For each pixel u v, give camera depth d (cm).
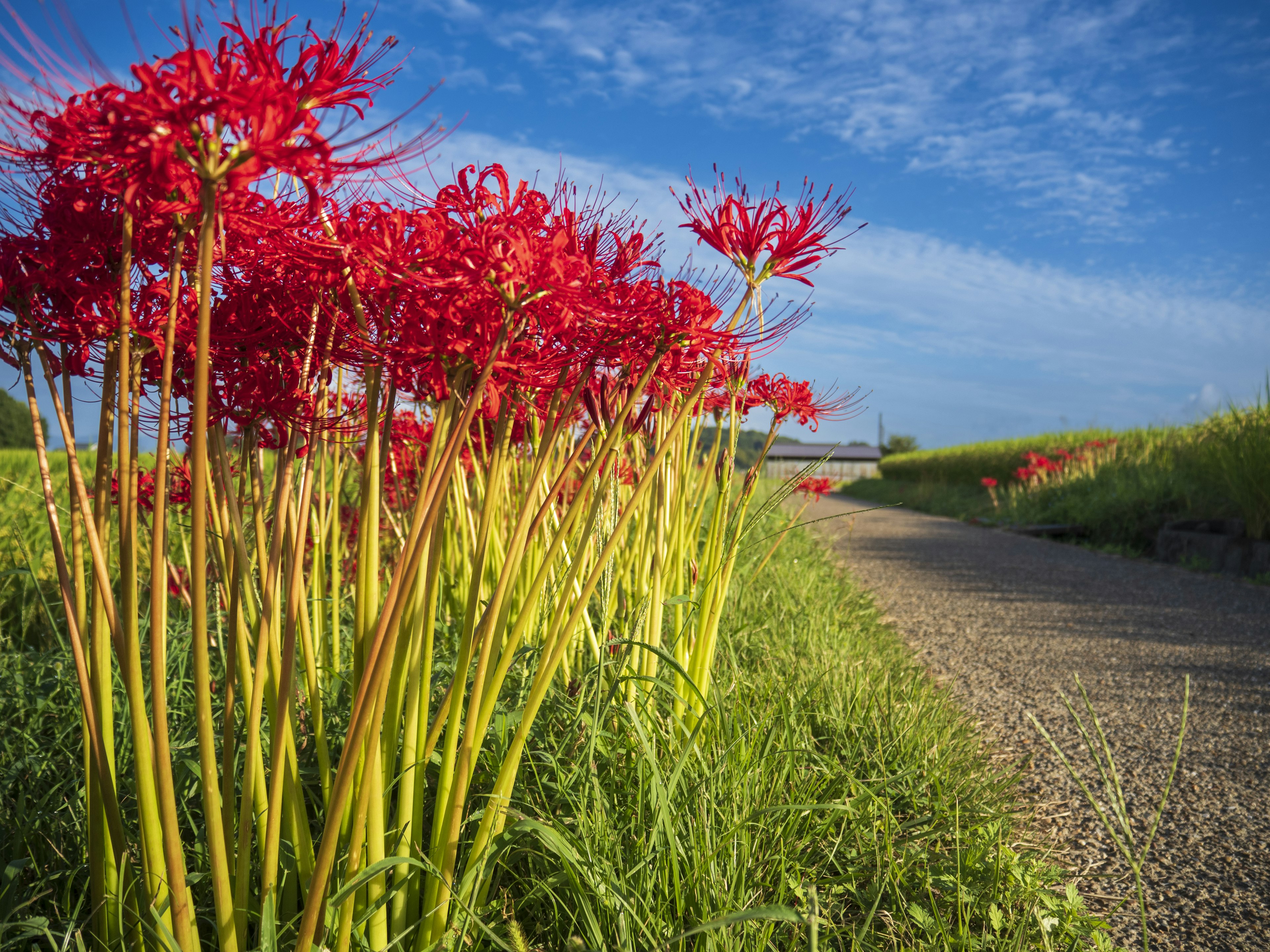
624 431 217
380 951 136
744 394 244
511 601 154
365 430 150
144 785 118
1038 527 1155
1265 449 788
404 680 138
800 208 173
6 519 470
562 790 181
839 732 270
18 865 149
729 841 175
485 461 239
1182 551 846
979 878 202
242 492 148
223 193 95
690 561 265
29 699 248
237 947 122
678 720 218
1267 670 434
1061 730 339
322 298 127
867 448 5694
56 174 108
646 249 154
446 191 125
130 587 112
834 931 174
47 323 113
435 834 140
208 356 97
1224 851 236
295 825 138
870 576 758
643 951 151
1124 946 191
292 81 97
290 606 117
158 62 92
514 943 143
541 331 130
